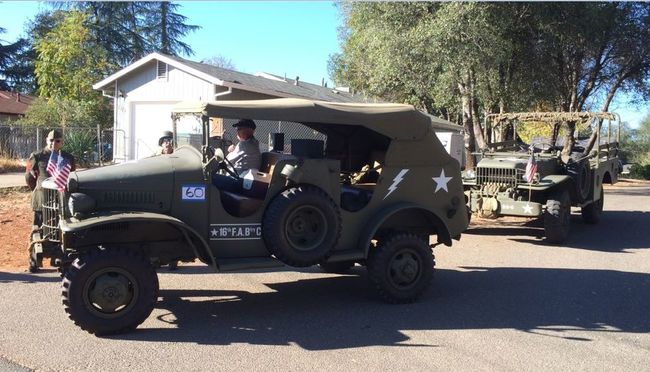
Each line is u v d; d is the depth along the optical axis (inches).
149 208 211.9
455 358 189.5
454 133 1071.6
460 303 255.8
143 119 793.6
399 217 264.2
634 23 831.7
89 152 796.0
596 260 360.2
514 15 669.3
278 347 195.0
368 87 842.8
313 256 225.6
